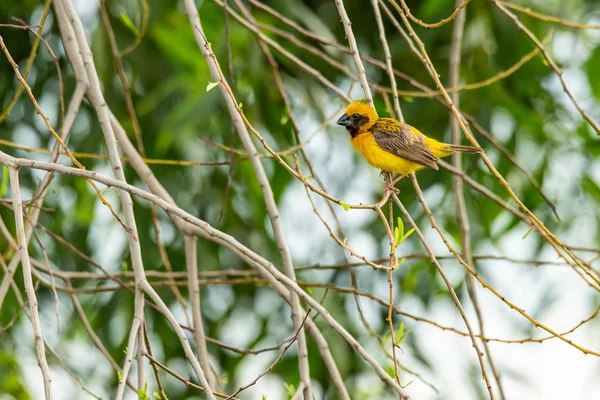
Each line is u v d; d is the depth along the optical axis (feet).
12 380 38.47
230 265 41.47
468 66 40.68
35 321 17.60
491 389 19.97
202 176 40.11
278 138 40.32
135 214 40.40
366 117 31.04
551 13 40.24
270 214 23.47
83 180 39.81
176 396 41.60
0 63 40.09
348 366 40.40
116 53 29.01
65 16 25.23
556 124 42.60
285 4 39.11
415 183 22.07
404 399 18.93
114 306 40.22
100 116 22.29
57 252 40.47
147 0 37.78
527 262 27.91
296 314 22.88
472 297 26.66
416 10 42.55
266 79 40.11
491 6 40.37
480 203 41.65
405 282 41.93
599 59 40.29
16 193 18.62
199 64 37.11
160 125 39.70
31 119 39.68
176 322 19.72
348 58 43.01
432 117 41.01
